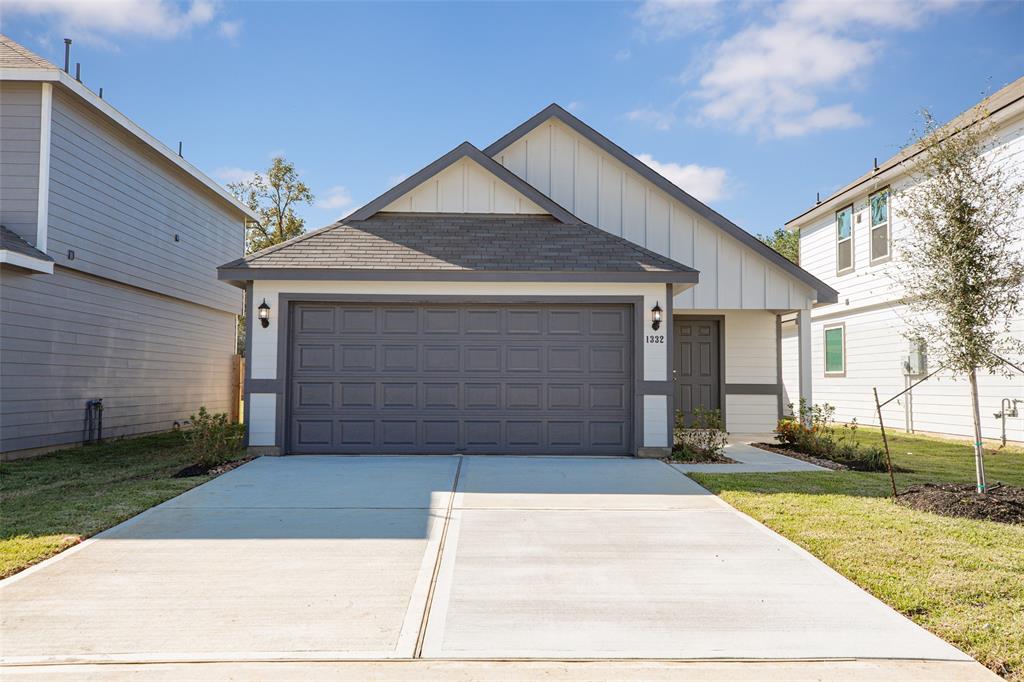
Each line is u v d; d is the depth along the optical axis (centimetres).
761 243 1212
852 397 1656
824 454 1029
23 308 1014
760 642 347
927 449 1153
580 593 416
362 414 994
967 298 665
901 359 1456
